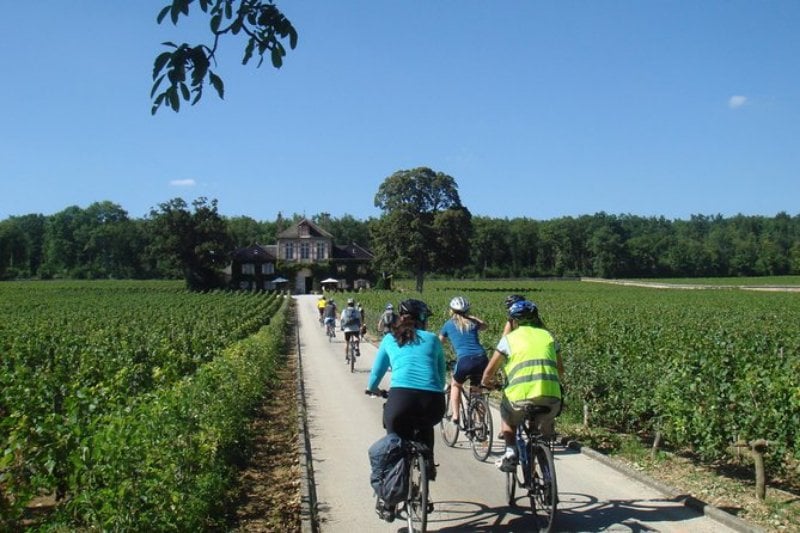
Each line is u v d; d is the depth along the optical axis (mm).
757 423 7621
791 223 187375
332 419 12148
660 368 10195
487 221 158875
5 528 5344
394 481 5996
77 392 7438
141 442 5531
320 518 6801
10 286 100500
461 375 8992
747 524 6172
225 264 99688
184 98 4641
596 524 6426
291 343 30656
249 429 10859
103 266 144500
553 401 6398
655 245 151250
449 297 55375
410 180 85688
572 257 160250
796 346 15195
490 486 7848
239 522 6785
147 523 5195
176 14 4559
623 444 9898
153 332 20578
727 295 66250
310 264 106250
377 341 30484
